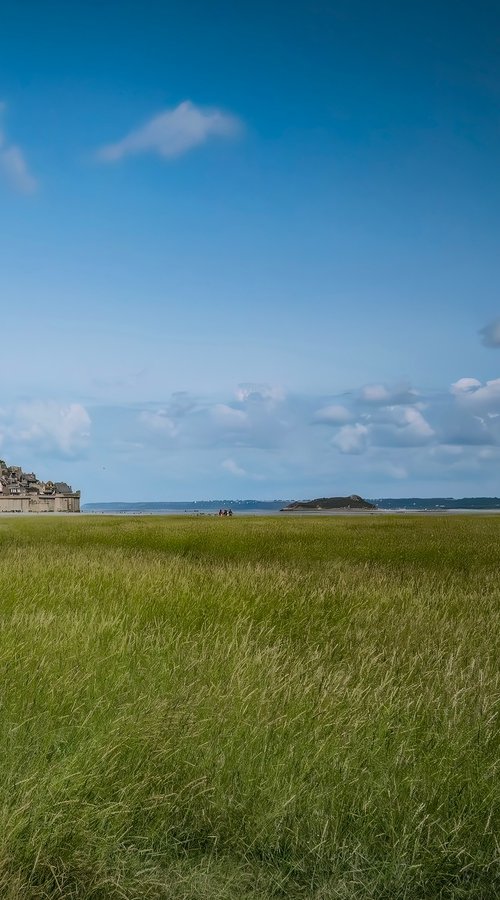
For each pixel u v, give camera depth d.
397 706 4.60
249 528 32.47
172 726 4.28
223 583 10.40
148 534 28.09
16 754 3.95
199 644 6.61
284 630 7.68
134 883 3.24
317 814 3.64
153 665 5.62
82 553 18.77
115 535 28.00
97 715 4.43
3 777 3.68
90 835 3.38
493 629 7.51
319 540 24.62
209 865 3.42
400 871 3.38
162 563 15.13
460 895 3.36
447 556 18.78
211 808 3.74
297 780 3.80
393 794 3.73
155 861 3.46
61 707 4.56
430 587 11.29
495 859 3.40
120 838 3.45
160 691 4.93
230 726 4.29
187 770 3.98
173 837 3.61
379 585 11.30
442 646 6.72
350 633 7.31
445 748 4.10
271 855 3.53
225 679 5.18
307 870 3.46
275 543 23.53
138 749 4.04
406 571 15.24
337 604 9.14
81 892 3.19
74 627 6.82
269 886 3.36
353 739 4.14
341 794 3.74
